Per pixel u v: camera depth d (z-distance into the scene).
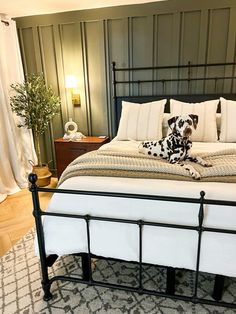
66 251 1.39
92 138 3.36
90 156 1.85
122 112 2.98
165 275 1.67
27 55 3.48
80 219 1.36
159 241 1.26
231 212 1.18
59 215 1.33
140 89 3.26
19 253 1.95
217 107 2.79
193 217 1.22
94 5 3.00
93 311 1.39
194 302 1.29
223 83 2.98
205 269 1.21
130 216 1.29
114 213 1.31
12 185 3.18
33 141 3.60
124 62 3.22
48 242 1.40
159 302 1.45
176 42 2.99
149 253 1.28
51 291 1.54
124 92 3.32
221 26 2.82
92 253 1.38
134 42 3.11
